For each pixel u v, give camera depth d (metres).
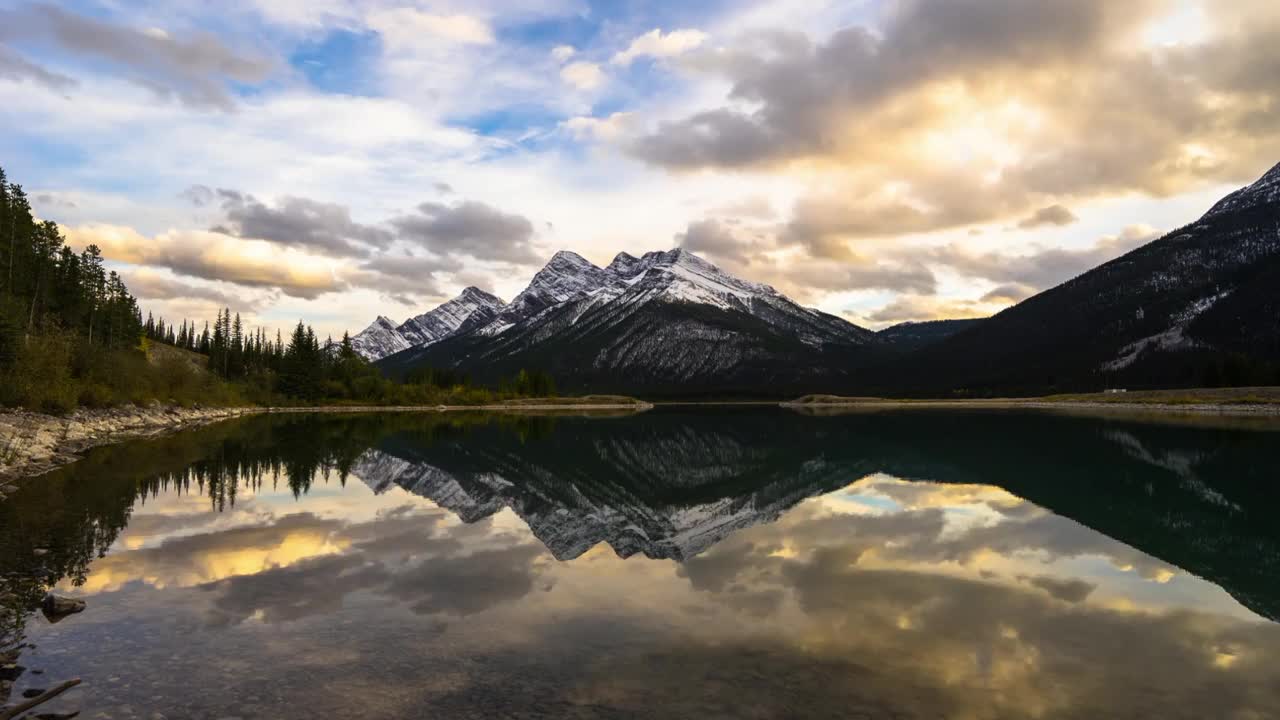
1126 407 118.81
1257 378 130.50
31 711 8.17
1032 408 137.50
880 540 19.20
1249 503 25.36
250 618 11.89
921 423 85.50
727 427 87.25
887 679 9.36
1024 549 17.95
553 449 54.16
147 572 15.11
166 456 40.59
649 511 25.44
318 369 149.50
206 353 179.00
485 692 8.84
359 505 25.50
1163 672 9.71
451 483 32.72
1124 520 22.19
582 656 10.14
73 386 59.69
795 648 10.52
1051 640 10.98
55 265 104.06
